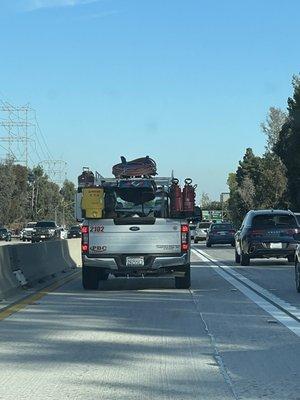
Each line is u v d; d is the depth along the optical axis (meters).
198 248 45.41
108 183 17.27
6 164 99.56
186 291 16.83
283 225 25.34
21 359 8.80
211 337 10.30
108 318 12.27
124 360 8.72
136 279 20.66
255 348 9.46
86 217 16.50
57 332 10.80
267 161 86.25
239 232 27.14
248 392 7.17
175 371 8.12
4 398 6.94
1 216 97.44
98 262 16.45
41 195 127.62
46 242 22.58
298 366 8.38
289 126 59.91
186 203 16.81
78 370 8.18
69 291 17.16
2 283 15.66
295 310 13.18
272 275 21.53
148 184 17.17
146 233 16.44
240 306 13.84
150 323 11.66
